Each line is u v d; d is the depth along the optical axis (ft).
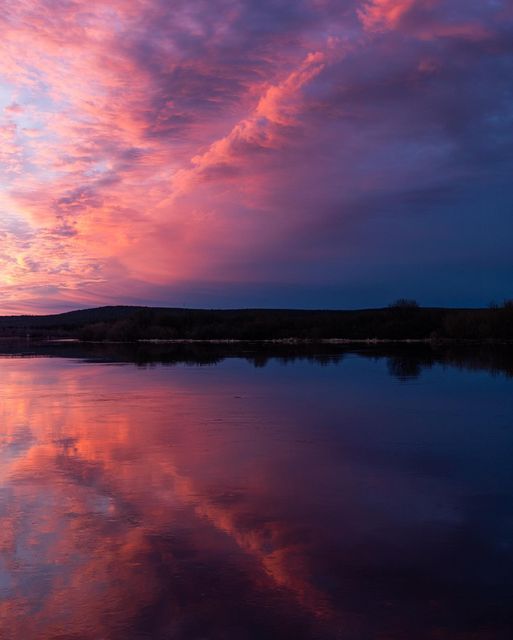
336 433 39.06
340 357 118.52
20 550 19.31
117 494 25.38
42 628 14.62
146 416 46.57
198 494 25.39
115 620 14.96
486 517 22.43
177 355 134.62
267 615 15.14
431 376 76.38
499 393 58.85
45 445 35.58
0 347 203.00
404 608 15.49
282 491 25.85
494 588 16.57
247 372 86.28
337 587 16.66
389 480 27.63
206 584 16.85
